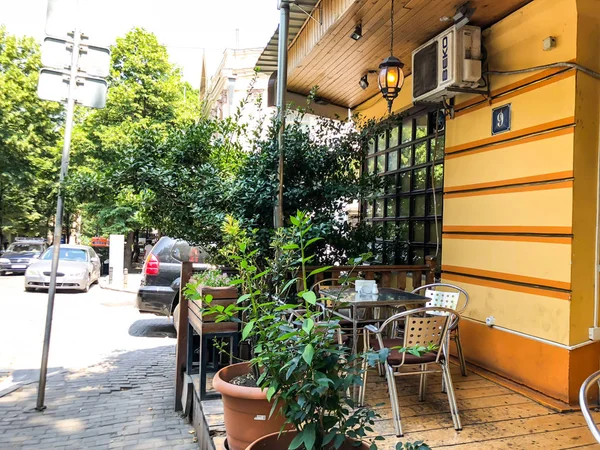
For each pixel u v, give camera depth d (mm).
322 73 5820
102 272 20000
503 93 3984
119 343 7086
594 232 3379
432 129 5512
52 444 3641
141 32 18750
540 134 3574
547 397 3385
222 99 18781
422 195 5695
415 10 4051
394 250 5801
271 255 4246
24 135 19516
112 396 4754
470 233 4336
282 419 2336
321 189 4891
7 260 17578
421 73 4500
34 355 6266
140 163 4281
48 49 4539
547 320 3439
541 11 3582
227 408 2434
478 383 3789
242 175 4578
